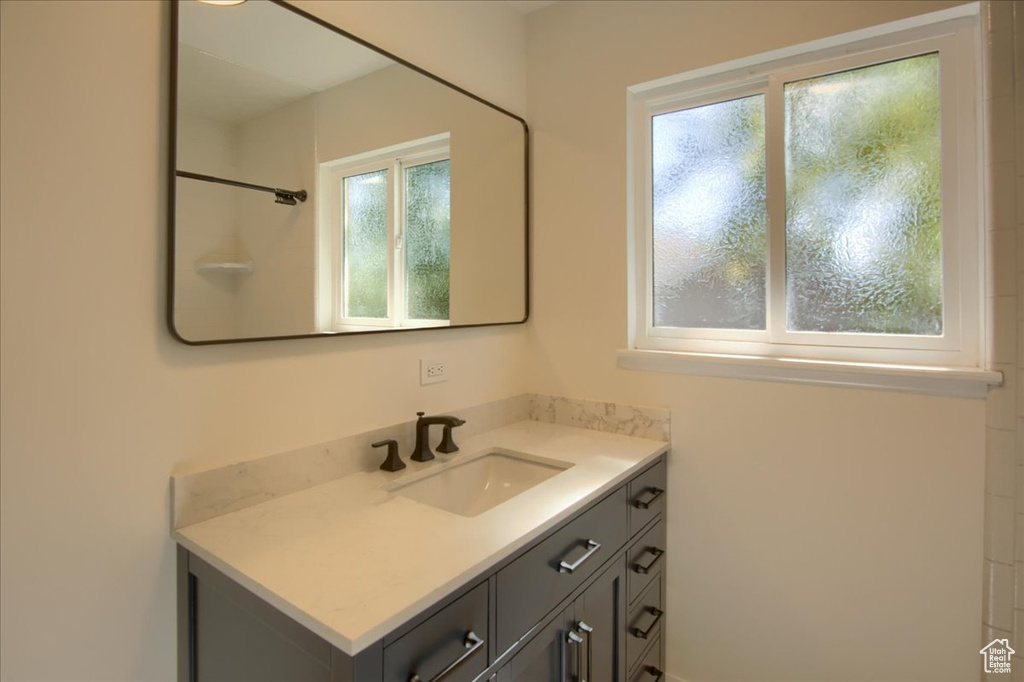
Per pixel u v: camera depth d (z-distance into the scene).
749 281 1.70
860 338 1.51
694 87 1.76
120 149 1.00
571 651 1.25
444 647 0.89
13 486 0.89
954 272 1.39
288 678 0.85
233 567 0.92
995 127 1.25
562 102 1.97
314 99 1.32
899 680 1.44
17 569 0.89
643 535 1.61
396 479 1.39
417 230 1.60
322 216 1.34
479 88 1.83
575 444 1.73
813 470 1.54
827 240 1.57
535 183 2.04
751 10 1.60
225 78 1.14
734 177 1.72
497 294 1.91
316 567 0.92
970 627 1.35
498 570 1.01
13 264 0.88
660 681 1.74
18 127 0.88
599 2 1.88
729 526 1.68
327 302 1.35
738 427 1.66
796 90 1.61
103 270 0.98
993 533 1.27
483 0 1.85
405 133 1.55
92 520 0.98
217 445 1.15
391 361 1.54
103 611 0.99
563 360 2.00
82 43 0.95
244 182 1.18
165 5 1.06
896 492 1.43
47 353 0.92
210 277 1.12
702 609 1.73
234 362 1.18
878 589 1.46
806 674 1.57
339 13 1.39
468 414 1.81
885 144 1.49
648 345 1.87
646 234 1.86
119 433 1.01
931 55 1.43
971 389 1.32
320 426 1.36
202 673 1.04
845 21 1.46
